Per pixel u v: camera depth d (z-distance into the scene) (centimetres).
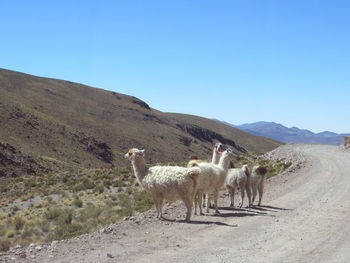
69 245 947
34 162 7262
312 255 881
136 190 2667
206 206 1427
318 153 4759
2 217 2266
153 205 1966
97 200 2502
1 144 7119
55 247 925
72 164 9019
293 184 2242
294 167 3123
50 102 14988
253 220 1266
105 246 938
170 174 1216
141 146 14238
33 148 8912
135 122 17050
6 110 10406
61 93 16875
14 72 17462
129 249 910
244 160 4188
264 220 1266
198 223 1211
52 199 2702
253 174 1573
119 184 2994
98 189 2806
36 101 14362
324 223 1216
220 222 1230
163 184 1219
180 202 1592
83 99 17400
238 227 1162
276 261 834
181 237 1036
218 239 1020
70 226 1700
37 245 966
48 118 11631
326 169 2966
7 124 9644
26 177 4456
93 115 15788
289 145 7481
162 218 1275
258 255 877
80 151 10481
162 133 16975
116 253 875
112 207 2167
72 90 18138
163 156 14388
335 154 4584
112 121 15962
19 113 10719
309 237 1047
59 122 11788
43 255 858
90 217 1938
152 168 1266
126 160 11862
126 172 3988
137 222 1215
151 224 1195
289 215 1352
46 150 9356
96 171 4144
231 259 843
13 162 6712
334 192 1895
